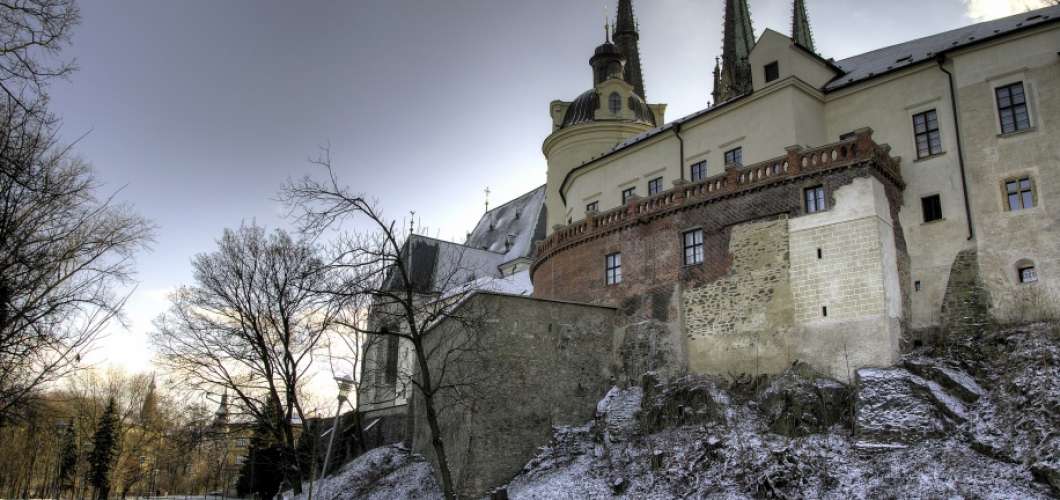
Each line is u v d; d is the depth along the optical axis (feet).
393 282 224.74
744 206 122.01
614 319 136.05
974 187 111.04
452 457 124.06
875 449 88.17
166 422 237.04
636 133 195.62
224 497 235.81
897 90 123.85
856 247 107.55
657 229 133.80
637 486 99.50
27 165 58.59
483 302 123.85
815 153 115.14
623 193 162.50
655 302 130.21
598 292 141.38
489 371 121.08
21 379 72.33
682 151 149.79
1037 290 102.32
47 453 221.25
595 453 115.85
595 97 202.69
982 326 104.53
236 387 144.25
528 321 127.34
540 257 161.38
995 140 110.63
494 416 119.44
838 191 111.45
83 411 226.58
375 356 201.16
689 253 128.16
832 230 110.52
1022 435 81.61
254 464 183.21
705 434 104.12
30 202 63.00
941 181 114.73
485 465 116.67
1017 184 107.55
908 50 137.49
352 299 115.14
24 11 46.55
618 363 132.36
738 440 97.14
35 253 64.85
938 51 118.11
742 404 109.40
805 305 110.83
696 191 129.49
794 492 85.15
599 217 145.48
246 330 152.46
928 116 119.34
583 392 129.08
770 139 131.23
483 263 276.21
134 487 267.80
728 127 140.26
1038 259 103.24
